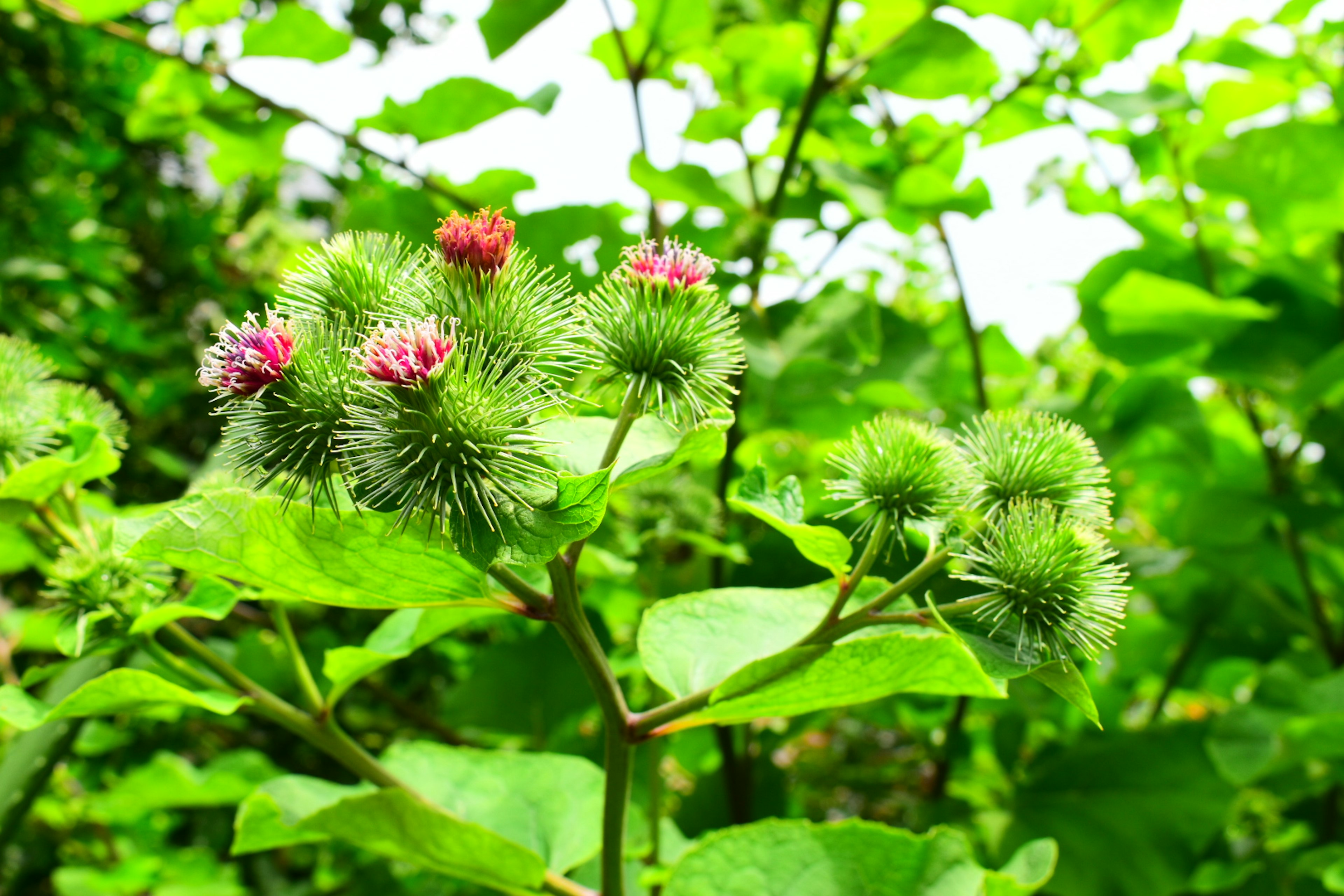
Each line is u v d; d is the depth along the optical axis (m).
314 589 0.21
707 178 0.37
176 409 0.71
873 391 0.40
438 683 0.63
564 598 0.22
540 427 0.21
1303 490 0.50
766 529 0.43
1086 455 0.24
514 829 0.31
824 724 0.51
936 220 0.46
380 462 0.19
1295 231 0.49
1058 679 0.20
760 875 0.26
